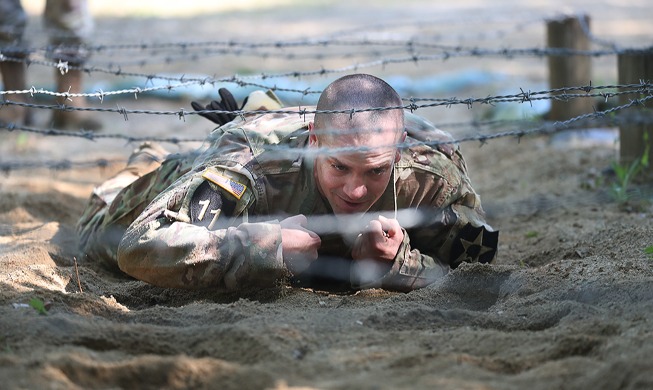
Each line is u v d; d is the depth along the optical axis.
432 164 9.02
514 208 13.23
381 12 39.19
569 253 10.08
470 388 5.96
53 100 20.22
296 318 7.52
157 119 21.08
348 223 8.80
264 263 8.24
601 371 6.08
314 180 8.63
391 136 8.15
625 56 13.48
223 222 8.59
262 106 9.97
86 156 17.36
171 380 6.18
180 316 7.80
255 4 43.41
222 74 25.12
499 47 29.17
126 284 9.19
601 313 7.34
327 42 13.38
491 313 7.74
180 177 9.21
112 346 6.89
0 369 6.17
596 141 17.28
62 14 18.83
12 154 17.45
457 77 24.59
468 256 9.35
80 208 13.27
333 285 9.42
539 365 6.47
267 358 6.59
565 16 17.45
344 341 6.95
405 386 6.00
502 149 17.34
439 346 6.88
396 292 8.91
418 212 9.07
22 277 8.68
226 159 8.74
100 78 23.83
